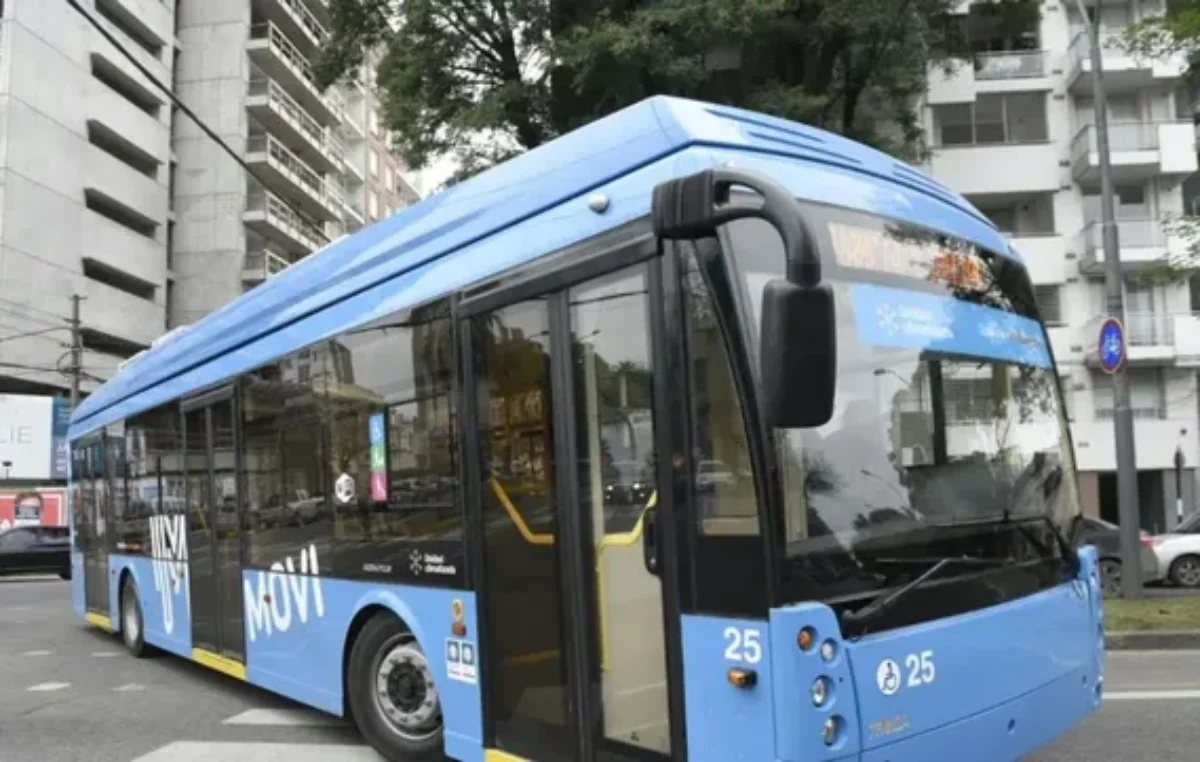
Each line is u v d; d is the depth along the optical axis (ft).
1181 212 101.35
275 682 22.77
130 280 145.28
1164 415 101.65
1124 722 21.94
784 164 13.44
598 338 14.05
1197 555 57.41
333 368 20.61
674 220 12.21
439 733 18.16
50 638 41.14
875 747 11.52
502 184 16.48
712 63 63.52
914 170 15.89
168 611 29.86
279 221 167.02
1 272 119.85
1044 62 102.83
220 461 25.89
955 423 13.79
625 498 13.56
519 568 15.49
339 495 20.21
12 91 122.01
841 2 56.34
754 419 11.58
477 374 16.44
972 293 14.83
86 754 21.31
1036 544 14.21
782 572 11.34
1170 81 100.12
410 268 18.42
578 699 14.25
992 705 12.87
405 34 60.13
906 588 12.09
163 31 153.17
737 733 11.64
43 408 126.21
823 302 10.50
